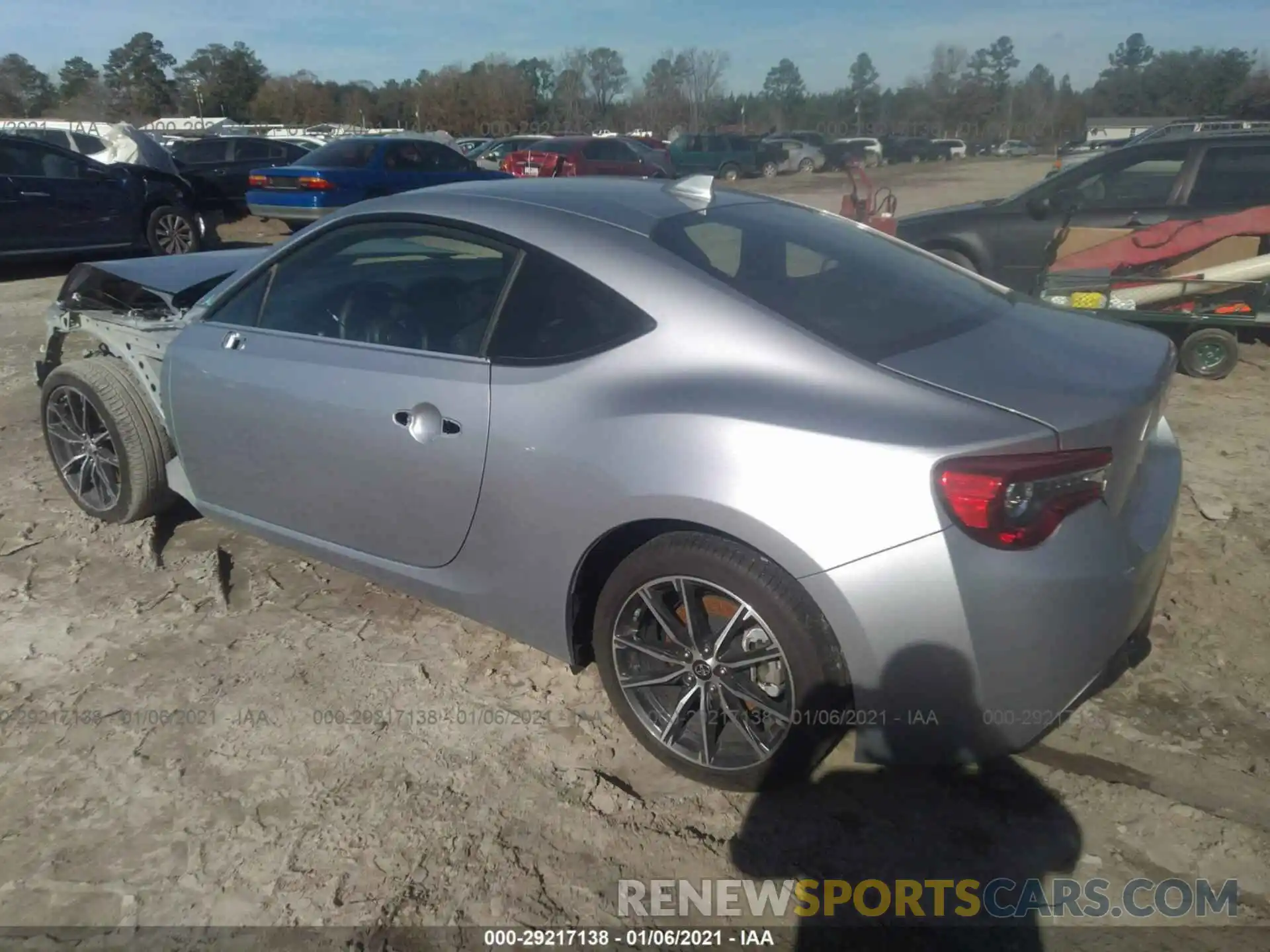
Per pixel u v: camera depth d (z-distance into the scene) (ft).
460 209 10.43
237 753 9.69
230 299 12.22
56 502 15.35
